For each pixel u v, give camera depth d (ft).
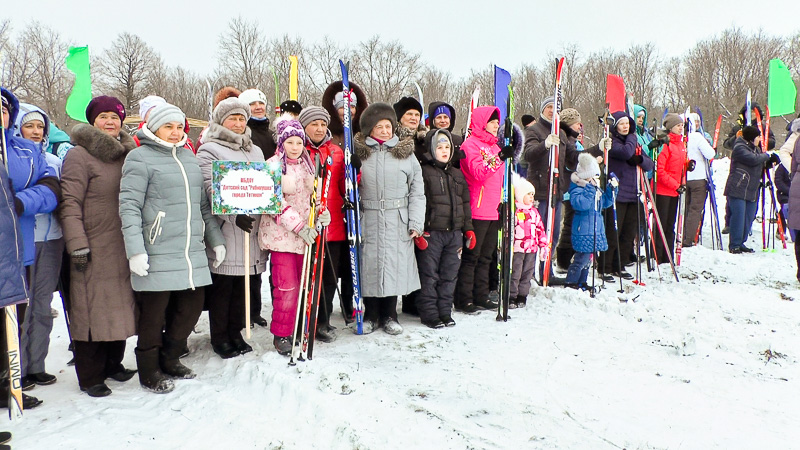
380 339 13.41
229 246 11.76
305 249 11.79
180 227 10.36
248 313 11.39
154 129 10.32
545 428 9.08
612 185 18.03
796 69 100.99
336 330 14.12
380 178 13.44
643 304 15.93
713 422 9.28
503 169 15.58
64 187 9.96
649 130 22.76
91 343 10.36
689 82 98.12
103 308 10.16
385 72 113.19
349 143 12.81
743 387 10.70
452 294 14.75
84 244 9.88
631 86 104.88
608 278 19.22
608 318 14.89
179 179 10.37
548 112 18.74
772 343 12.79
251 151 12.28
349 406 9.55
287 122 12.24
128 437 8.84
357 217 13.05
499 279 15.29
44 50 95.45
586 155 16.94
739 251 24.32
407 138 13.79
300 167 12.46
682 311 15.28
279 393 10.08
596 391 10.51
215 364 11.91
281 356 11.69
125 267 10.41
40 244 10.58
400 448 8.46
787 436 8.79
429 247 14.32
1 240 8.30
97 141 10.21
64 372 11.90
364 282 13.69
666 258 21.53
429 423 9.15
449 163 14.66
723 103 88.07
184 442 8.73
